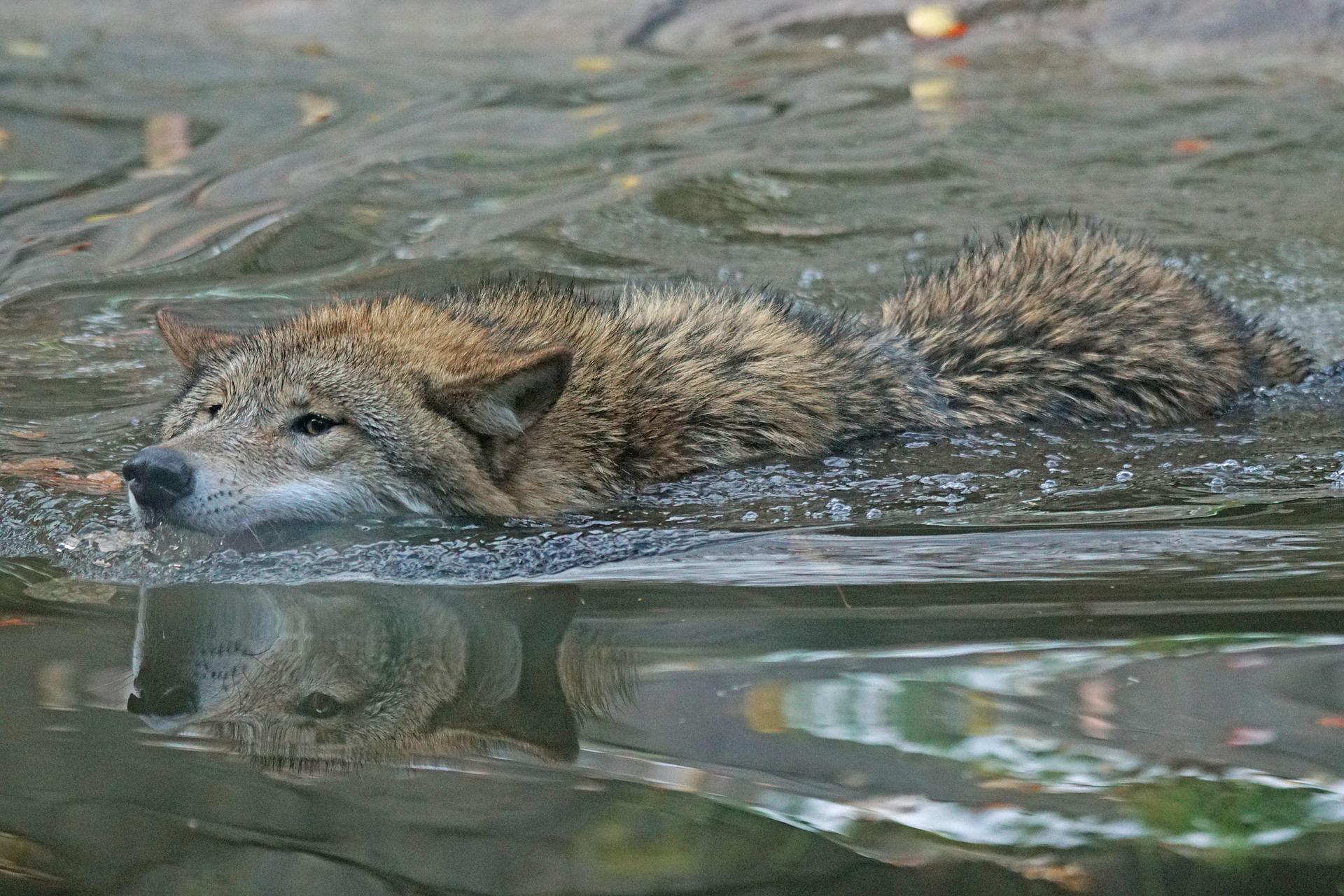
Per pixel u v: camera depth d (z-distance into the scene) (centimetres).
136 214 1622
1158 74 2073
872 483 1009
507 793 636
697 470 1028
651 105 2006
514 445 989
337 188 1675
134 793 633
